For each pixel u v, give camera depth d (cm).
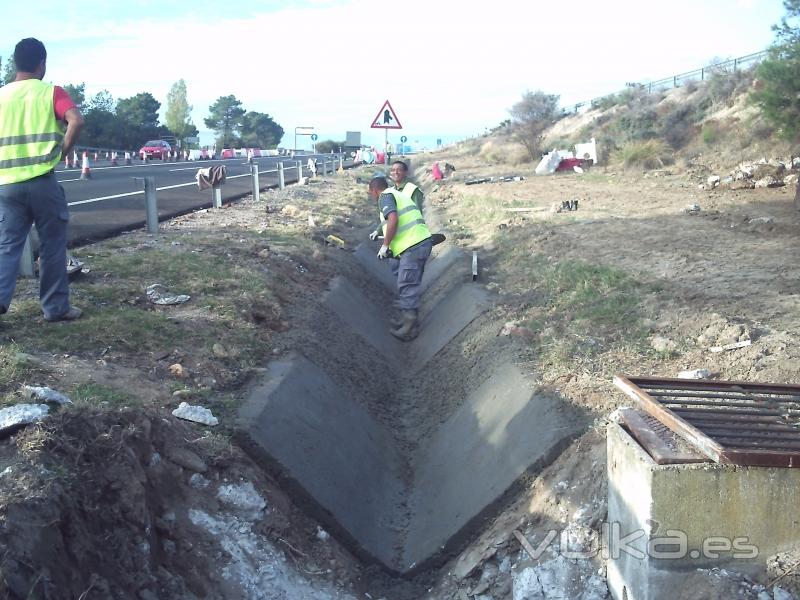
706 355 663
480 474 604
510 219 1573
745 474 382
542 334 780
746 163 2280
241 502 493
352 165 4516
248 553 470
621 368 660
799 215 1426
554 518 496
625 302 841
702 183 2136
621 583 424
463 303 1033
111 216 1387
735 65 3562
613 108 4247
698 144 2941
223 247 1055
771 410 471
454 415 759
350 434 691
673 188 2081
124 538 397
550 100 4853
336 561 527
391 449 743
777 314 748
